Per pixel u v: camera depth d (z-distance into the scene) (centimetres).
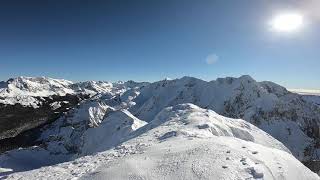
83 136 18225
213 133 4059
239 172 1925
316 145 16412
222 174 1867
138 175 1911
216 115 5431
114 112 17938
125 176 1916
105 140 15300
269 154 2412
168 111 6188
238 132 4778
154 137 3453
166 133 3403
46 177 2223
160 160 2159
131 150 2738
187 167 1970
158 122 5897
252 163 2081
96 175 2008
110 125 16625
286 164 2280
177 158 2156
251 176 1900
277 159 2344
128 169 2017
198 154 2198
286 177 2058
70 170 2327
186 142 2683
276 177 2012
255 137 4916
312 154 15500
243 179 1852
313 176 2227
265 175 1964
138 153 2502
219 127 4500
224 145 2444
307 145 16150
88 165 2395
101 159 2555
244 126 5431
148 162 2138
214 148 2334
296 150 15738
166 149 2462
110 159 2486
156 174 1914
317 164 11100
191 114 5231
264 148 2623
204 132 3647
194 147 2398
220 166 1970
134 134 6431
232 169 1944
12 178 2369
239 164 2034
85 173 2138
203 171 1900
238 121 5706
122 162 2198
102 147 13150
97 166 2283
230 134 4444
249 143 2772
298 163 2414
